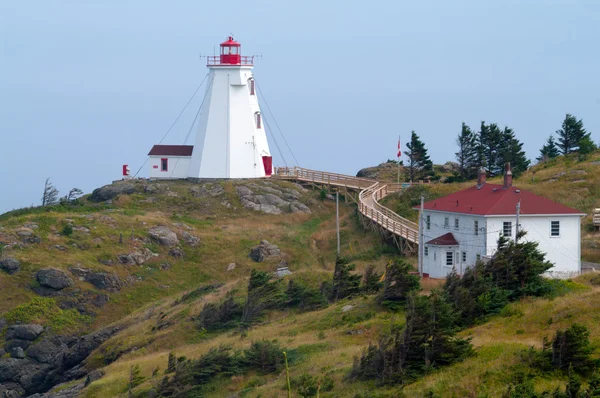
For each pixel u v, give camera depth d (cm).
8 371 11425
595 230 12888
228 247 14550
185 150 18112
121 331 11688
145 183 17150
